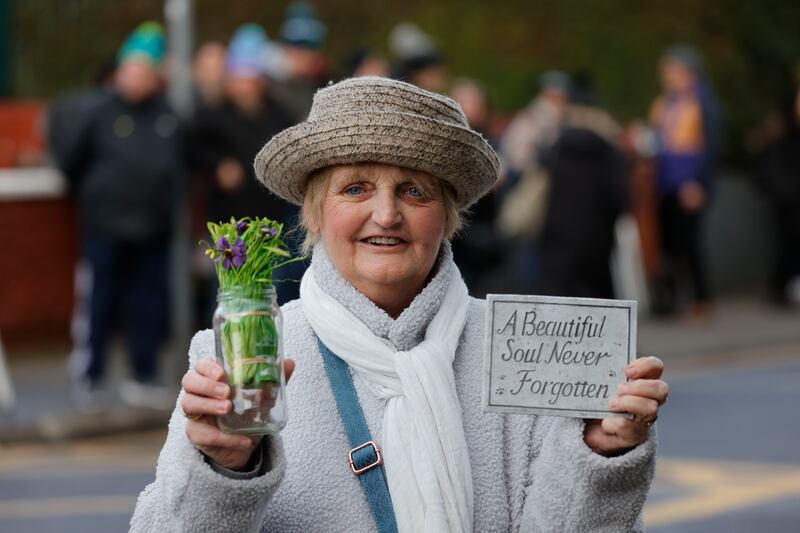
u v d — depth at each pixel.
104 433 14.08
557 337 4.41
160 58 14.92
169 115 15.01
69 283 19.25
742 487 11.78
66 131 14.90
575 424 4.45
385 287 4.70
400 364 4.59
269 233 4.23
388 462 4.53
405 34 14.43
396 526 4.49
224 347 4.20
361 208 4.66
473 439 4.63
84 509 10.97
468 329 4.80
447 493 4.48
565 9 26.39
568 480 4.45
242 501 4.23
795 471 12.38
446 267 4.78
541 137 18.17
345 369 4.67
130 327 15.21
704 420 14.79
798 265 24.80
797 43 27.88
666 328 21.97
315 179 4.76
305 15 15.09
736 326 22.33
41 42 23.97
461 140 4.57
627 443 4.39
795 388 16.97
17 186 18.70
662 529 10.45
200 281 18.28
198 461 4.23
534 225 15.82
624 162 15.12
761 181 24.81
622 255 22.20
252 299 4.20
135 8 24.36
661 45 26.55
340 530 4.53
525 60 25.94
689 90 22.64
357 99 4.61
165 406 15.02
